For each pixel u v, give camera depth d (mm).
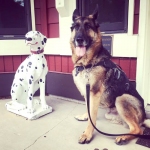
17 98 2879
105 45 2908
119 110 2137
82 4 3041
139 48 2652
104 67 2168
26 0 3412
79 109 3021
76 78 2273
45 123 2514
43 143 2035
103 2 2922
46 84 3703
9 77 3561
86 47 2135
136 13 2670
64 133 2250
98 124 2494
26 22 3520
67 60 3369
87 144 2016
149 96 2875
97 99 2154
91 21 2168
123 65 2898
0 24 3412
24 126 2422
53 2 3336
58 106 3162
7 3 3344
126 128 2373
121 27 2867
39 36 2588
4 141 2070
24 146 1978
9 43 3408
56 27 3441
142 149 1910
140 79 2713
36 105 2982
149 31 2658
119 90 2207
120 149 1919
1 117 2699
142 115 2240
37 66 2643
